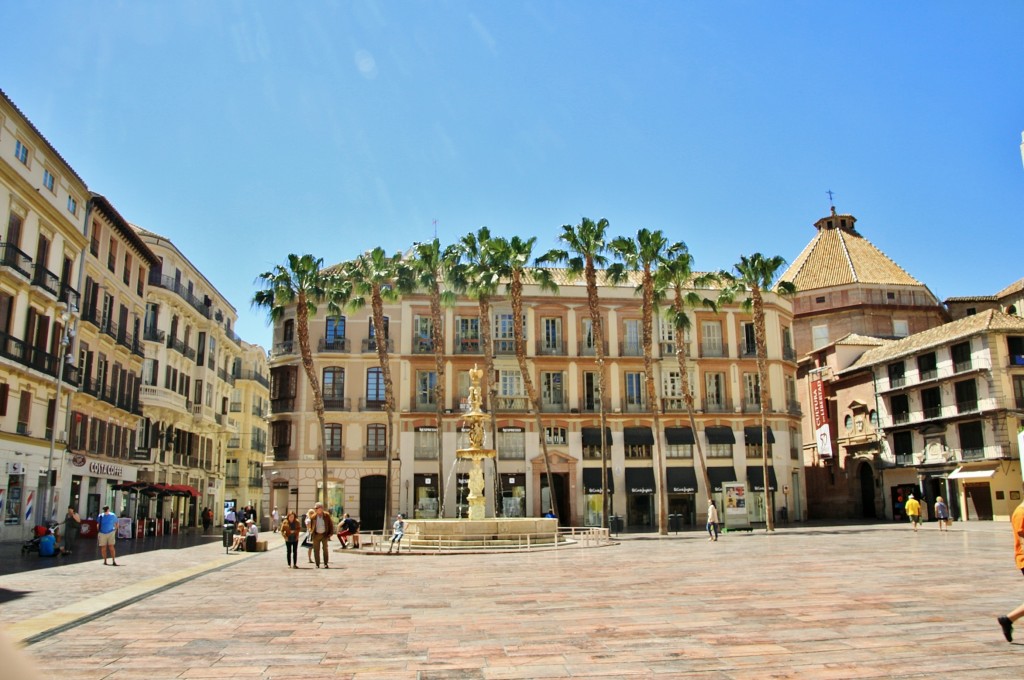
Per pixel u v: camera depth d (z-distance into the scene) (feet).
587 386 183.93
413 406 178.40
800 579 59.06
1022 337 165.07
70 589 55.36
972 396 168.45
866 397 202.28
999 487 160.04
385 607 47.34
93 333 136.77
